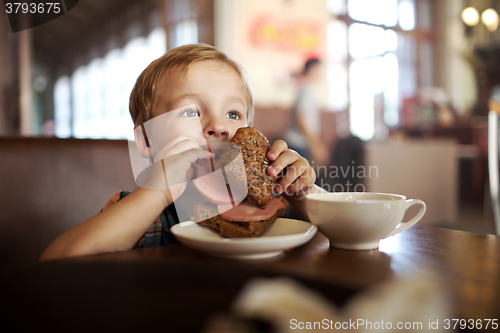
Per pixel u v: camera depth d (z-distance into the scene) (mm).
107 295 247
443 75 5273
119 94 4742
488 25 4648
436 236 447
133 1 4676
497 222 1361
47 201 697
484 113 4828
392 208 355
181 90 638
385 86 4855
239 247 308
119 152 803
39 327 209
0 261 636
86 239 402
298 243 326
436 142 2623
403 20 5020
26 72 2393
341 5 4363
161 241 561
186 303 233
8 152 665
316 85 4129
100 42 5668
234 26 3643
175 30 3982
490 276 281
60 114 6387
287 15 3936
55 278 265
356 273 283
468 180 3662
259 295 146
